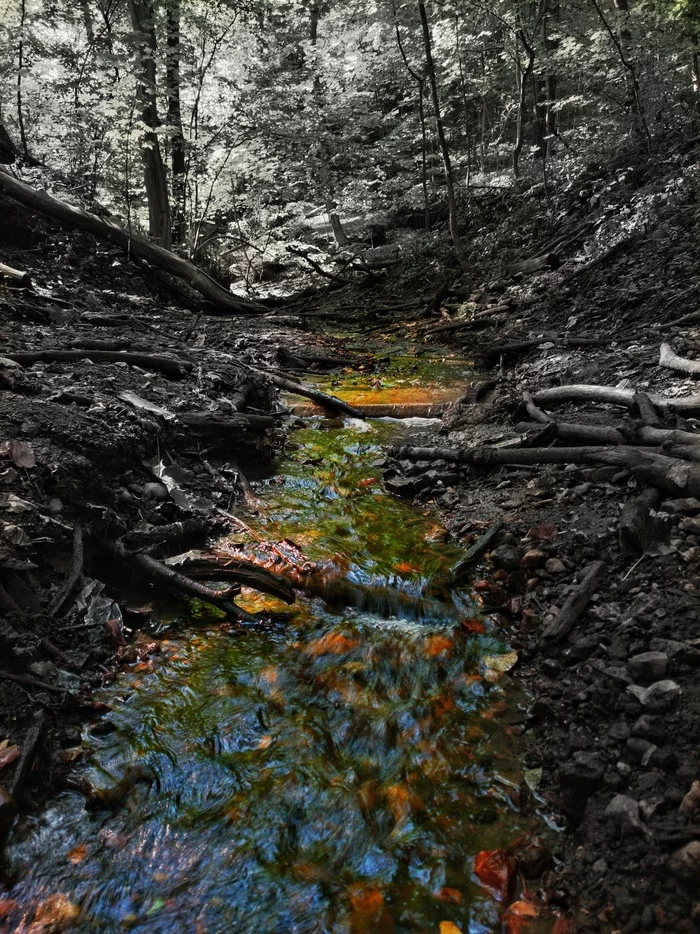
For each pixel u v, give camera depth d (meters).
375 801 2.70
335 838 2.56
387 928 2.24
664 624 3.25
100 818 2.61
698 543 3.78
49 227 11.75
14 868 2.41
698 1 12.05
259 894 2.35
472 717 3.15
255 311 13.07
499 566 4.16
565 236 12.86
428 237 16.20
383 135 22.95
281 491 5.31
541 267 12.02
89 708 3.09
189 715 3.11
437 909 2.31
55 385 5.36
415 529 4.78
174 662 3.46
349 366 8.89
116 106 13.03
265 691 3.28
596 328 8.98
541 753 2.90
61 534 3.82
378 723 3.09
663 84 13.87
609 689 3.00
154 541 4.17
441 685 3.35
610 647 3.25
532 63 15.17
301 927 2.24
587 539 4.12
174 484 4.72
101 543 4.04
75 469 4.16
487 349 8.88
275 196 19.59
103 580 4.00
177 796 2.71
